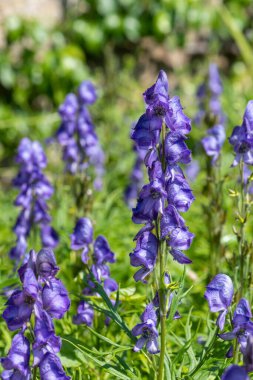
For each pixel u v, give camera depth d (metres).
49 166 13.35
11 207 12.24
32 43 18.77
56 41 19.05
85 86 10.02
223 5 20.19
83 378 6.11
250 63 17.84
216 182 8.37
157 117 4.75
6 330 6.97
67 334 6.64
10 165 17.00
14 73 18.42
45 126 16.84
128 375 5.34
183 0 19.58
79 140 10.01
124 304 6.64
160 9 19.53
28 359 4.51
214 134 7.92
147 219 4.86
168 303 5.00
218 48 19.86
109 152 14.78
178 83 18.12
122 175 13.88
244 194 6.13
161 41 19.73
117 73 18.84
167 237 4.85
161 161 4.84
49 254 4.47
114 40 19.59
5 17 18.47
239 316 4.79
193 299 7.76
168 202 4.86
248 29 20.36
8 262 9.05
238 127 6.02
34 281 4.38
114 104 16.81
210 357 5.42
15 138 17.08
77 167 10.07
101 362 5.21
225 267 8.39
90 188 9.29
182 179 4.87
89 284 6.36
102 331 6.54
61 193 10.37
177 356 5.41
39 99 18.75
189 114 16.31
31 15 19.31
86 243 6.56
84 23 19.30
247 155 5.87
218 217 7.89
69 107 9.98
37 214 8.57
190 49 20.30
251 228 9.85
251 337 4.63
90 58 19.70
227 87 16.31
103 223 9.77
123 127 15.69
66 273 7.85
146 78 20.05
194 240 9.35
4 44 18.88
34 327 4.44
